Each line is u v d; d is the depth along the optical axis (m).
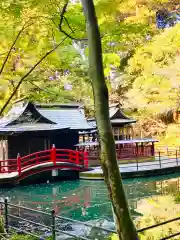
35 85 9.85
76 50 8.31
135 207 15.56
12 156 25.77
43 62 9.04
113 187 4.64
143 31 6.71
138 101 29.17
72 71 8.73
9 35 7.64
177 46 14.93
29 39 7.95
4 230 9.12
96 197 19.00
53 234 7.84
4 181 21.72
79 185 22.78
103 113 4.68
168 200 16.52
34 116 26.81
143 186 21.53
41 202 18.20
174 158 30.91
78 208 16.58
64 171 24.64
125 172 24.28
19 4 6.41
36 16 6.88
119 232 4.65
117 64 7.41
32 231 11.87
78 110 31.05
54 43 8.02
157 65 17.09
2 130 24.50
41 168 23.33
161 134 38.72
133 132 38.56
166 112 37.94
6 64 9.34
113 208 4.70
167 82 20.34
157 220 12.80
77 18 6.61
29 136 26.55
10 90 10.47
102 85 4.68
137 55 15.40
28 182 23.20
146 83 19.31
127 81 27.64
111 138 4.67
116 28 6.45
